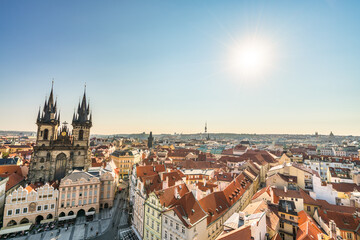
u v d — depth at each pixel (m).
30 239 72.69
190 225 49.78
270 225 48.06
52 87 126.56
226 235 41.34
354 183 91.31
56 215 87.44
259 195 70.50
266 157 169.50
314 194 78.31
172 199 63.78
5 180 94.50
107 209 101.12
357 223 56.16
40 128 119.69
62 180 90.44
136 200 79.50
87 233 77.44
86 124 127.50
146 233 67.00
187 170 121.06
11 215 79.81
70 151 120.44
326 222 57.97
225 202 71.88
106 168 125.19
